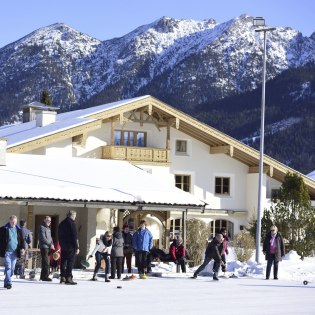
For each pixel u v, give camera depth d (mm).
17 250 19047
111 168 32438
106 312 14844
